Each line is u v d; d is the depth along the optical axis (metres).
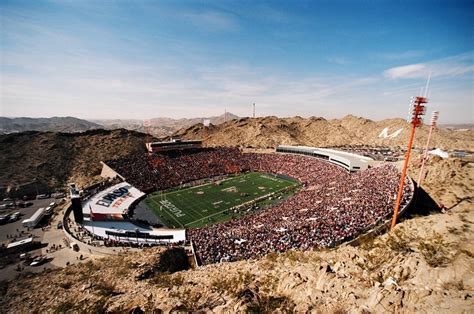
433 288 15.37
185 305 22.34
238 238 55.38
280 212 73.69
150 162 132.12
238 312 18.58
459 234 28.19
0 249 60.34
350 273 20.89
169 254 50.44
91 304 28.12
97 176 126.50
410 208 62.94
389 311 14.38
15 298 36.12
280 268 26.81
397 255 21.44
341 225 53.44
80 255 56.28
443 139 193.88
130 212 86.81
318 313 16.28
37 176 119.94
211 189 111.94
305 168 135.50
